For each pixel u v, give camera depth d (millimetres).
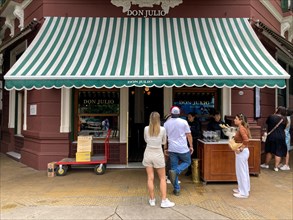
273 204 6066
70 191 6996
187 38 8688
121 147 9625
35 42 8539
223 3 9766
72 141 9680
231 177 7520
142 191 6965
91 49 8164
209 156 7555
